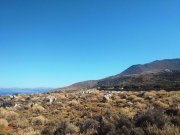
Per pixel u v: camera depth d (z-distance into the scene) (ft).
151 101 123.24
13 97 228.63
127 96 158.61
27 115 107.45
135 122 41.55
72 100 167.22
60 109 127.03
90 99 167.12
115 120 46.01
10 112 98.37
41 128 69.26
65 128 51.83
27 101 186.09
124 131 37.01
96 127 48.42
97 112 98.89
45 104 158.20
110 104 132.57
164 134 33.35
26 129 66.39
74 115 99.66
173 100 116.37
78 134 46.06
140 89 274.16
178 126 35.60
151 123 38.86
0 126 76.28
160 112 42.57
